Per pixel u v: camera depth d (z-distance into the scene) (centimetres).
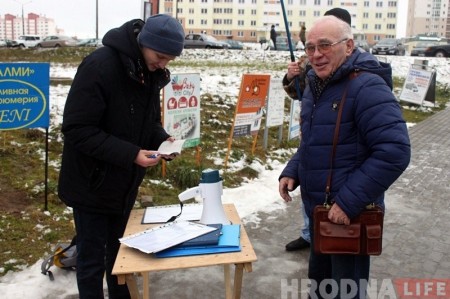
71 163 300
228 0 7356
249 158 772
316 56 271
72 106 280
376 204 277
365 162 262
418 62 2100
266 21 7288
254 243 488
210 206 300
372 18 7419
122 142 282
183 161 698
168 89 623
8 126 487
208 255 259
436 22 10538
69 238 464
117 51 283
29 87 493
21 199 537
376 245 268
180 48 281
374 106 259
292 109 897
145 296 296
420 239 510
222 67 2016
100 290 314
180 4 7444
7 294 368
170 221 306
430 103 1675
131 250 267
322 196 278
